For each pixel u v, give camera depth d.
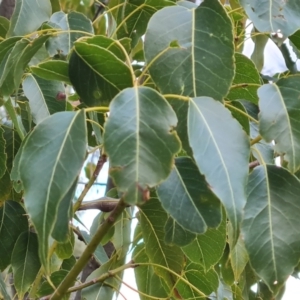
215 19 0.44
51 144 0.38
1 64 0.54
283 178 0.45
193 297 0.70
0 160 0.64
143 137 0.36
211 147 0.38
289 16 0.46
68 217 0.38
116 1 0.81
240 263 0.57
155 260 0.65
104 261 0.72
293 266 0.42
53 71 0.50
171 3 0.63
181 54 0.44
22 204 0.74
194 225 0.44
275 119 0.43
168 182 0.45
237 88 0.58
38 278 0.62
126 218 0.71
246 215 0.44
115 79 0.45
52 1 0.85
